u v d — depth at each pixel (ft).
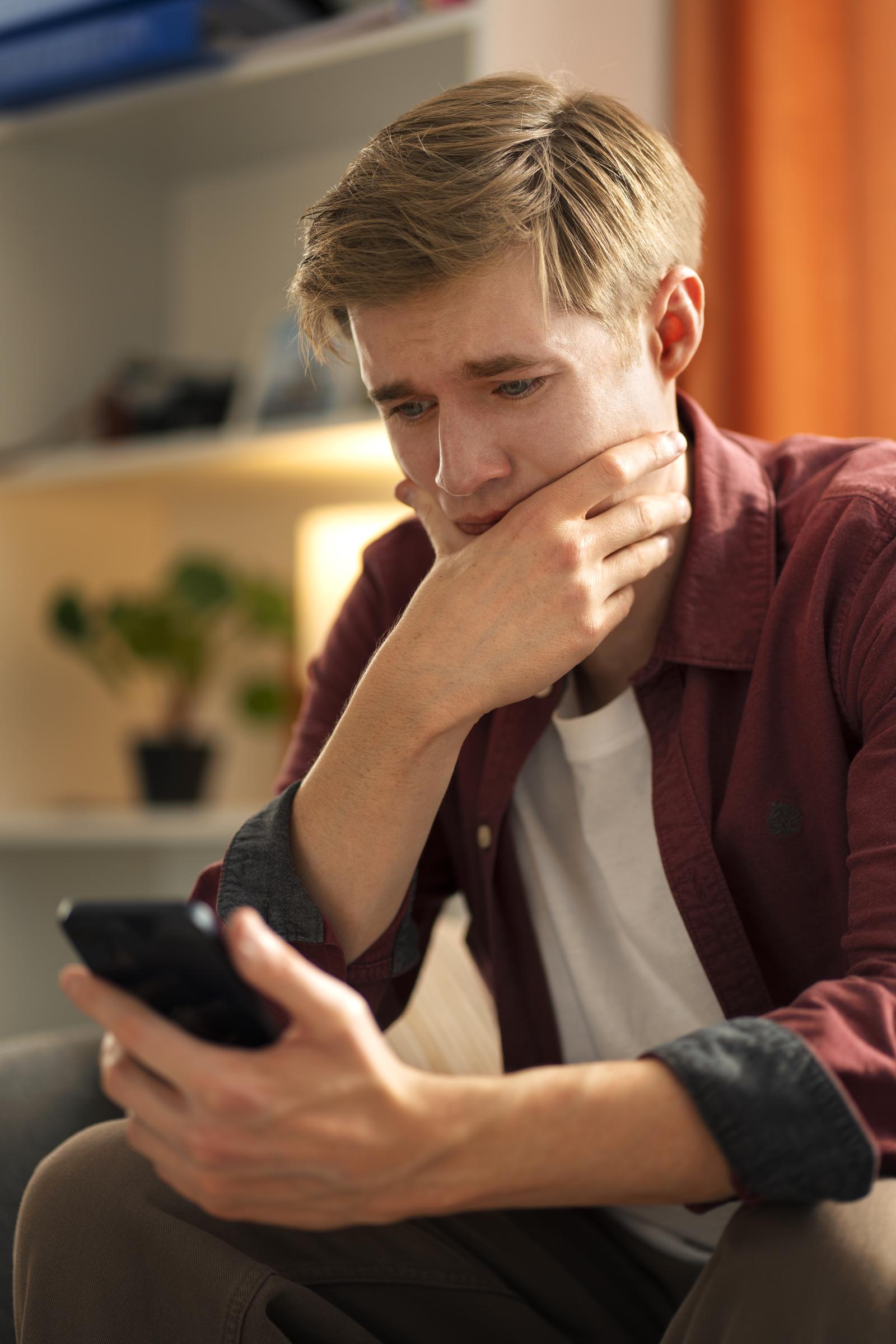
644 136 2.86
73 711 7.70
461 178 2.50
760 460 3.27
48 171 7.38
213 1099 1.86
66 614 7.16
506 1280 3.01
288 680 7.16
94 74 6.42
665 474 2.91
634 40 5.48
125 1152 2.64
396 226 2.48
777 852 2.80
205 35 6.12
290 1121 1.87
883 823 2.35
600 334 2.62
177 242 7.96
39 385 7.36
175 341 7.93
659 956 3.01
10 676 7.35
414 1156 1.90
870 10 5.07
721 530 2.97
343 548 6.93
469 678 2.61
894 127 5.03
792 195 5.13
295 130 6.99
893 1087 1.99
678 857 2.86
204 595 7.01
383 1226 2.81
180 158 7.52
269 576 7.58
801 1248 2.00
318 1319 2.51
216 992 1.88
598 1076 2.00
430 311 2.50
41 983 7.15
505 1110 1.94
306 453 6.10
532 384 2.58
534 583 2.62
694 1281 3.16
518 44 5.31
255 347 7.12
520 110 2.66
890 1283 1.93
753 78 5.18
